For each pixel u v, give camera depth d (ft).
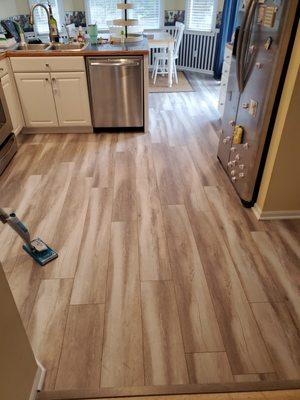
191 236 6.84
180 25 17.28
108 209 7.70
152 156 10.25
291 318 5.13
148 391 4.15
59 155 10.30
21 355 3.66
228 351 4.65
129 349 4.66
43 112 11.39
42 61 10.39
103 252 6.41
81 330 4.93
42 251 6.26
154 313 5.20
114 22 11.55
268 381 4.26
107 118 11.69
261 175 7.22
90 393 4.12
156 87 17.19
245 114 7.43
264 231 7.02
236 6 16.10
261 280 5.80
